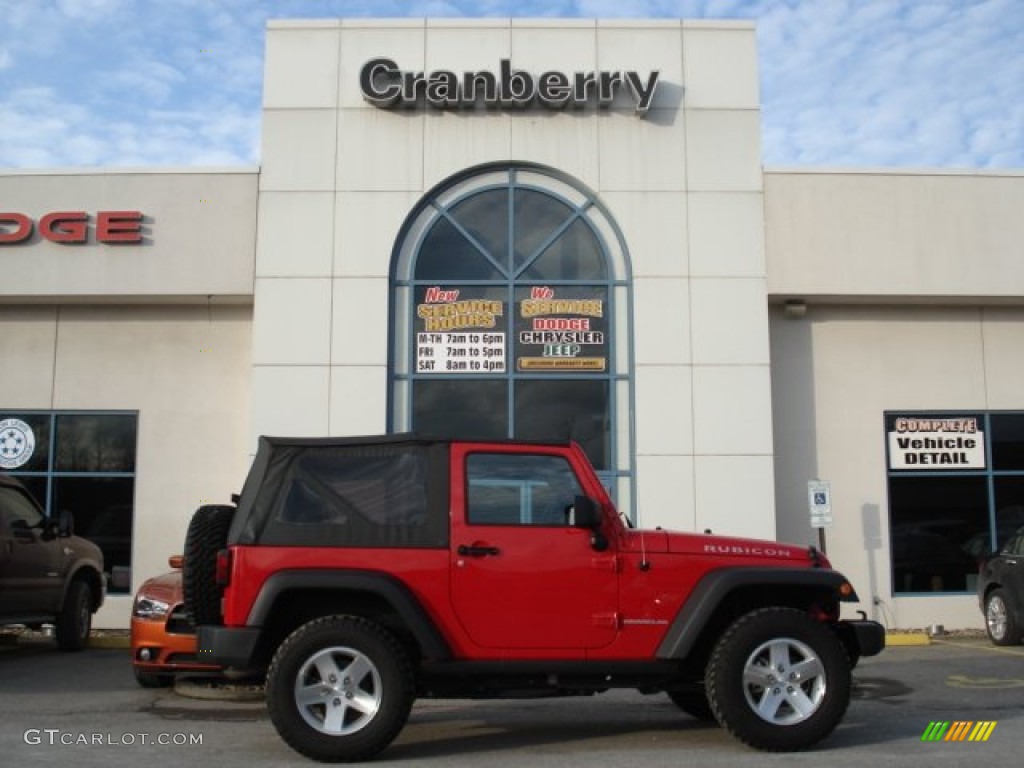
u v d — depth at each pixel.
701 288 14.99
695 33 15.55
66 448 15.76
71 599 13.08
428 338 14.96
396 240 15.03
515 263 15.14
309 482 7.15
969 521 15.81
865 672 11.28
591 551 7.10
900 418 16.02
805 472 15.77
